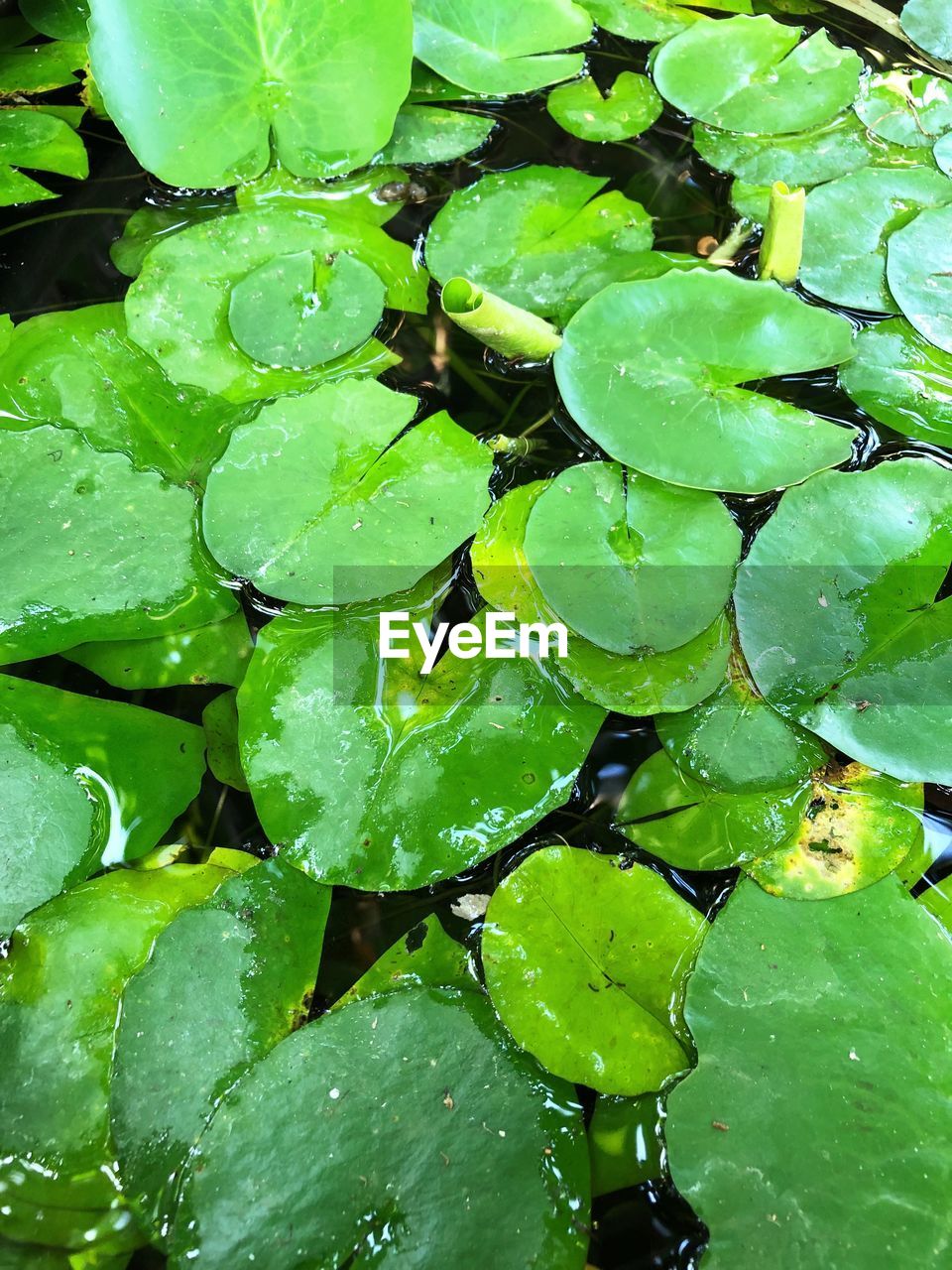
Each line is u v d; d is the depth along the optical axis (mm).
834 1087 456
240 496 563
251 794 508
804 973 478
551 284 649
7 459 574
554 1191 447
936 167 700
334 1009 477
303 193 689
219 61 655
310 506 563
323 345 624
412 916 501
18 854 500
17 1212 445
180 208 692
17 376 603
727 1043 465
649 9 777
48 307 648
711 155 713
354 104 673
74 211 690
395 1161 449
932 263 650
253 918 494
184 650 549
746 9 789
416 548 554
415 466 578
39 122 714
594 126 728
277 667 534
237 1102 459
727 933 487
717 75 733
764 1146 448
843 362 617
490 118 729
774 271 639
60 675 545
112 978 481
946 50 768
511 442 601
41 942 486
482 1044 469
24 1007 476
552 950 485
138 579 553
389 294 649
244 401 607
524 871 499
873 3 793
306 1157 450
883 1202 438
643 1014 476
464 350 638
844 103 718
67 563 553
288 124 676
